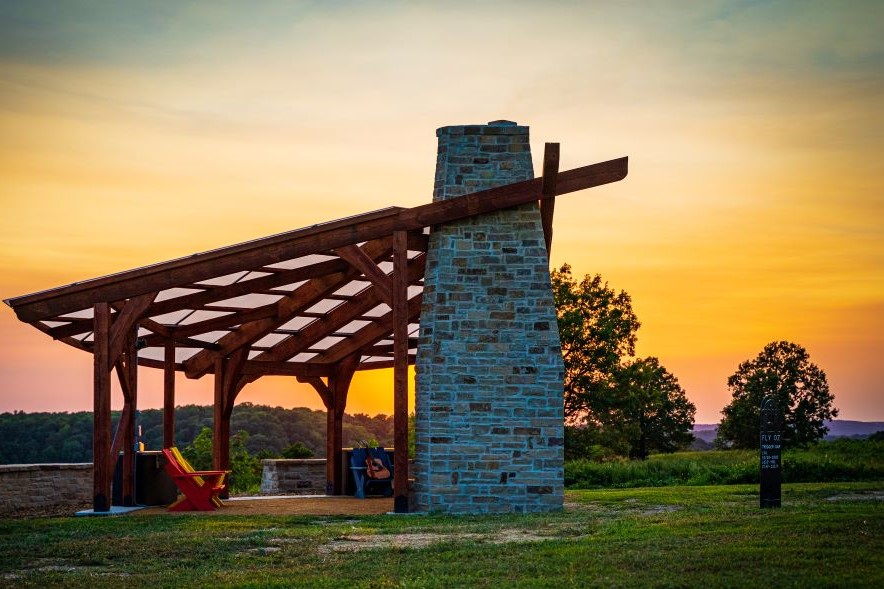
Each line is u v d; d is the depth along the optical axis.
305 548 11.06
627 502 16.44
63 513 16.69
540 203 15.52
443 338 15.08
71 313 15.61
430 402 14.96
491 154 15.63
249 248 14.84
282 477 21.66
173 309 15.58
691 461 25.97
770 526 11.70
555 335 15.26
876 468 21.81
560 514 14.44
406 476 14.90
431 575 9.24
